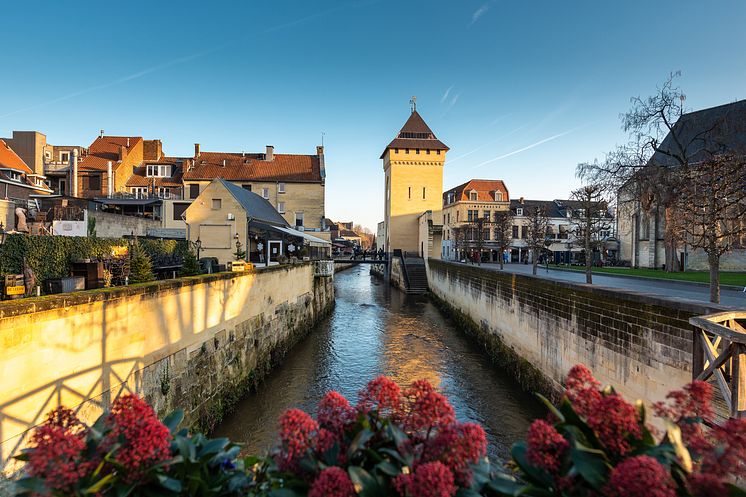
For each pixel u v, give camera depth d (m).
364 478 2.18
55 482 2.11
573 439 2.20
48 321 6.07
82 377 6.70
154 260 15.82
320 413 2.71
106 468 2.31
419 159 49.62
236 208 22.39
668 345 7.39
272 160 48.59
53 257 10.91
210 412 10.65
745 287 16.27
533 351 13.32
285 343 17.64
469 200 53.59
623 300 8.71
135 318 7.98
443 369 15.55
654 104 18.69
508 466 2.79
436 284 34.47
